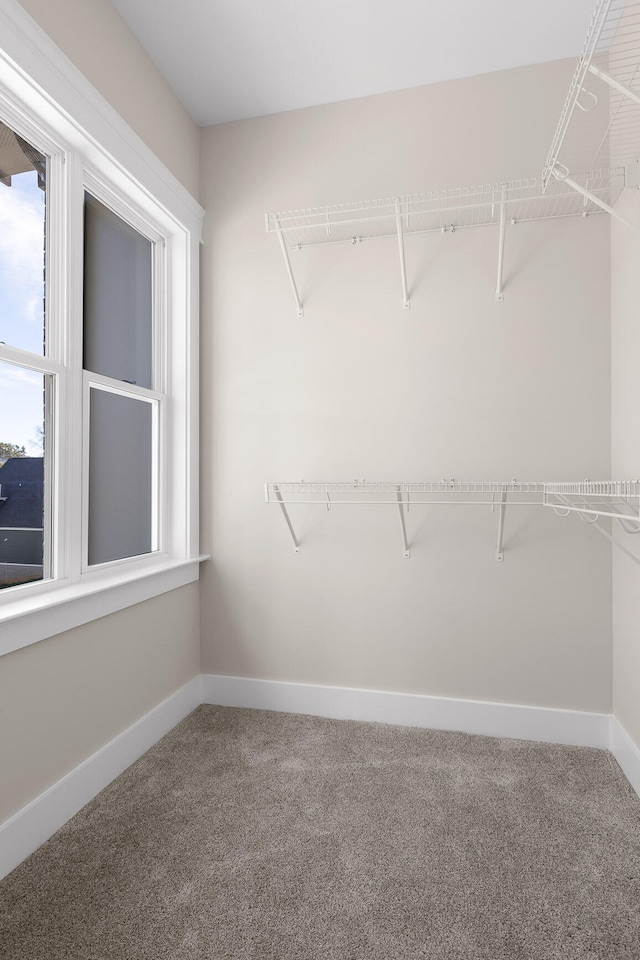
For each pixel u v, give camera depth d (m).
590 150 2.05
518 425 2.12
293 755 1.96
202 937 1.17
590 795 1.71
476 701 2.16
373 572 2.27
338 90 2.24
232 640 2.43
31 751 1.46
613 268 2.00
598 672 2.06
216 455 2.44
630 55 1.79
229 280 2.43
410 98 2.23
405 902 1.27
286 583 2.36
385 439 2.25
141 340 2.21
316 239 2.33
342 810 1.63
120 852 1.44
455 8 1.84
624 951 1.15
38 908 1.25
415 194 2.19
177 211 2.24
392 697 2.24
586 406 2.05
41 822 1.47
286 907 1.26
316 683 2.34
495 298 2.14
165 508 2.34
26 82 1.44
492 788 1.75
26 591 1.53
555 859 1.42
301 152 2.35
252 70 2.13
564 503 2.00
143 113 2.03
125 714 1.89
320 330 2.32
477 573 2.16
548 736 2.09
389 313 2.24
